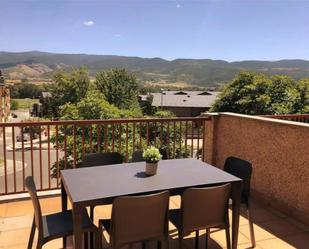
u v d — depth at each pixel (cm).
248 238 306
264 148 395
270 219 351
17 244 285
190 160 315
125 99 3141
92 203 210
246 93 1502
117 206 206
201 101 3972
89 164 315
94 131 774
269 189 388
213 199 236
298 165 345
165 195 220
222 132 482
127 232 215
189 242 296
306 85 1479
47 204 375
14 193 395
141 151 330
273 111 1417
